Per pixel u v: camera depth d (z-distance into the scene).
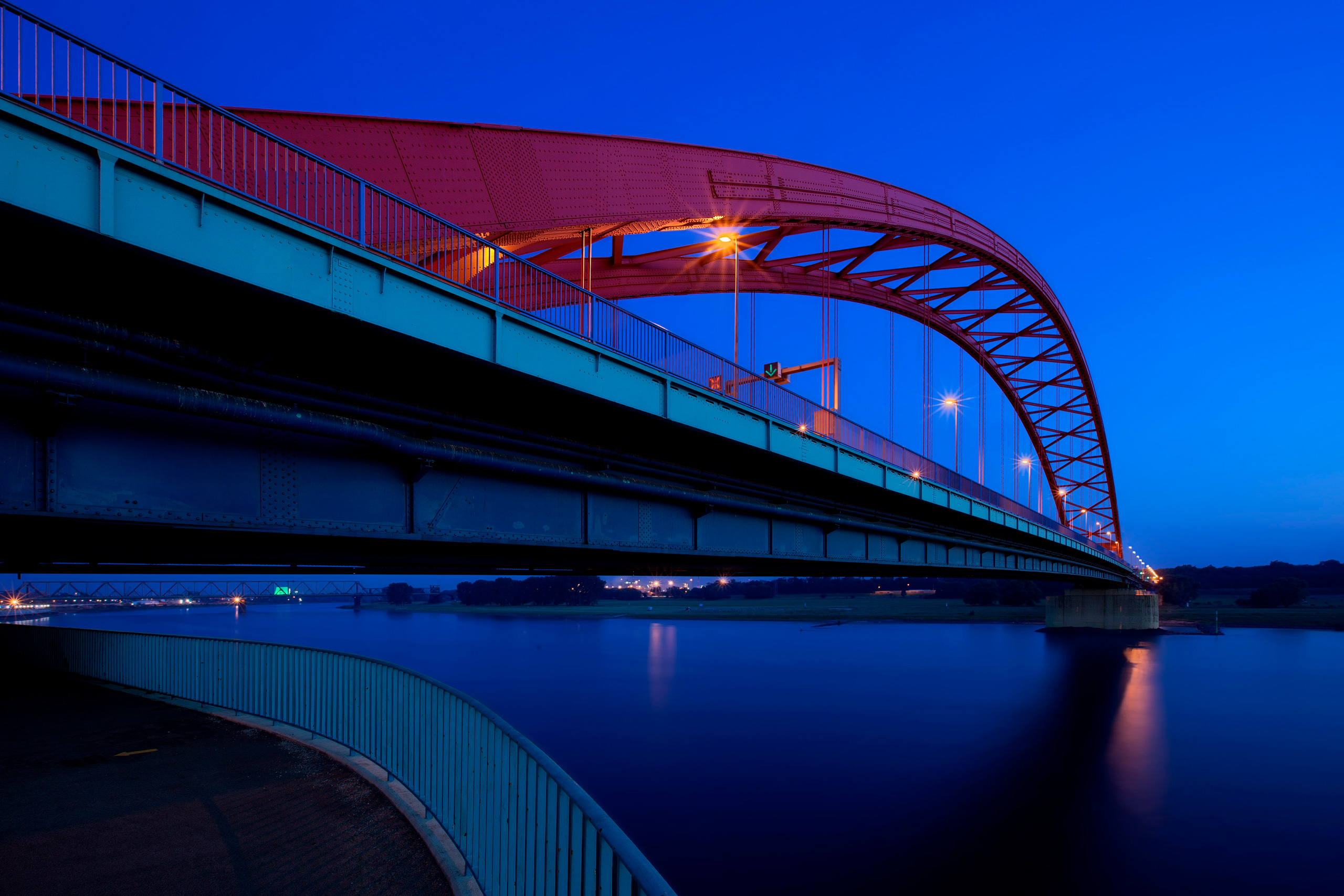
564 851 4.57
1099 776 27.91
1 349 7.75
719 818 23.09
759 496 21.70
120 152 7.54
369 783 9.74
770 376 39.84
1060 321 75.44
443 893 6.68
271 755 11.12
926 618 127.75
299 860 7.38
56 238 7.35
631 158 24.98
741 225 30.52
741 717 39.22
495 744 6.29
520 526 14.15
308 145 15.95
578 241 25.62
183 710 14.59
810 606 180.75
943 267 58.53
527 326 12.37
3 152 6.80
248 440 9.98
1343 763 29.94
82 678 18.91
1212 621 113.56
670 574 23.92
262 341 9.94
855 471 22.94
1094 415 90.19
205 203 8.28
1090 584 96.12
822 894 17.88
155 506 8.97
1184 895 18.08
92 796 9.27
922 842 21.14
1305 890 18.33
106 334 8.19
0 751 11.42
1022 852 20.48
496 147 19.91
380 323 10.01
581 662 65.75
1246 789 26.42
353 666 11.37
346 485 11.17
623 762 29.81
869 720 38.31
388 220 12.04
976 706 42.62
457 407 12.85
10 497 7.79
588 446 15.38
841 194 38.91
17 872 7.05
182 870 7.13
